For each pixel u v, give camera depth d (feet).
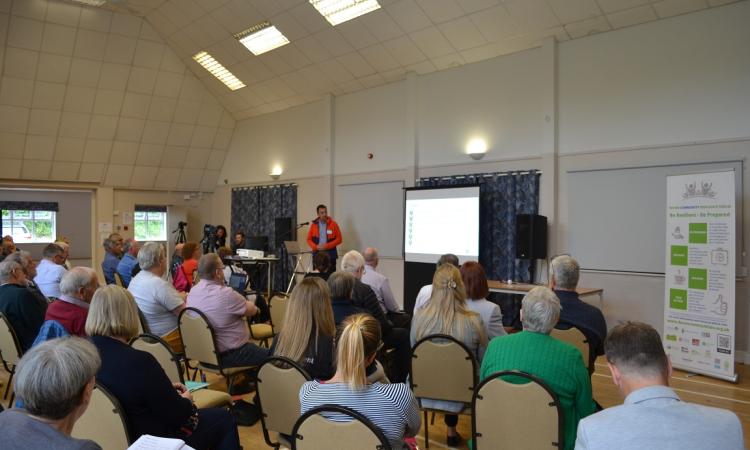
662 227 17.99
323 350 7.99
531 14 19.36
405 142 26.18
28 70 27.27
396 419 5.74
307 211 31.73
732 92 16.63
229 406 9.05
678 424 3.97
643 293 18.39
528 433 6.66
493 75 22.71
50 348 4.32
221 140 37.35
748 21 16.31
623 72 18.98
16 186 31.32
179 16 26.81
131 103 31.60
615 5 17.89
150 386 6.45
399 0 20.68
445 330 9.00
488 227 22.63
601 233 19.45
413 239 24.34
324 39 24.75
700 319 15.47
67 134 30.91
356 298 11.41
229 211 38.22
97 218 34.27
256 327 14.96
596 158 19.65
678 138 17.71
